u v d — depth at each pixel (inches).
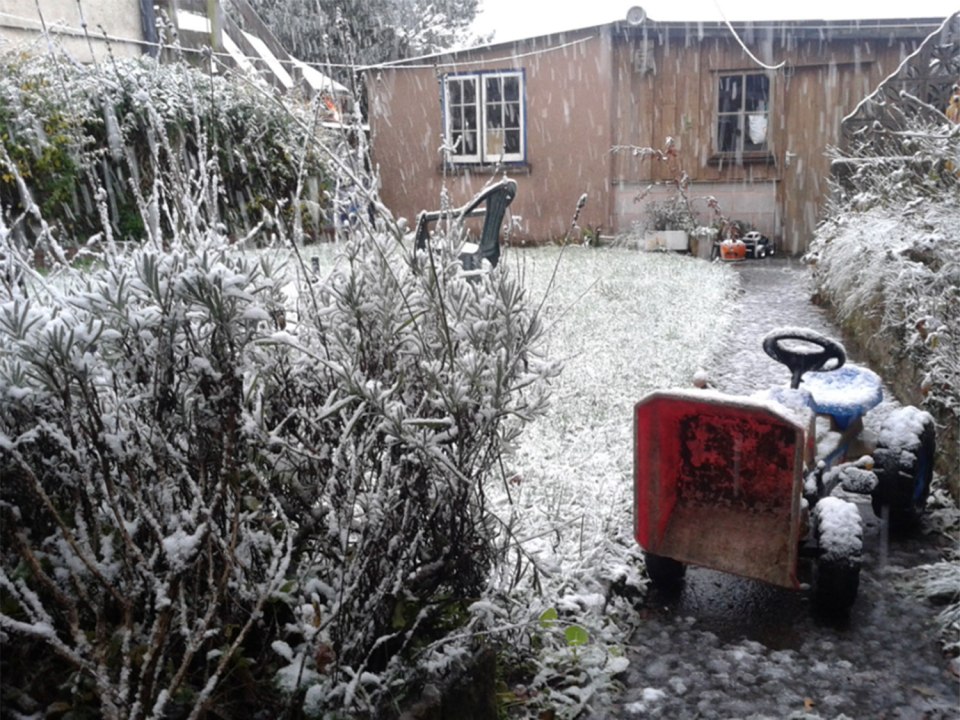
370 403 87.6
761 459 140.6
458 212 124.9
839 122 606.9
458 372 93.0
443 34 695.1
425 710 92.0
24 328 73.6
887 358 274.5
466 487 97.0
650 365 289.1
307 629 84.7
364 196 103.1
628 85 632.4
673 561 150.5
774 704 123.2
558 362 100.2
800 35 593.0
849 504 145.4
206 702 79.4
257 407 86.6
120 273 86.2
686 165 639.1
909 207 298.2
